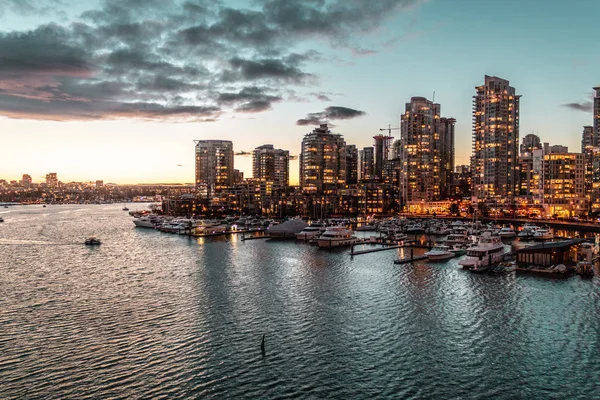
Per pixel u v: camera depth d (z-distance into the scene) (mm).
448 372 52188
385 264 117312
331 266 114812
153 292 87812
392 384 49594
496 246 114875
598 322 67500
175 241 177500
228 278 100188
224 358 56062
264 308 76188
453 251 129625
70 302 81000
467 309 74688
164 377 51188
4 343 60938
